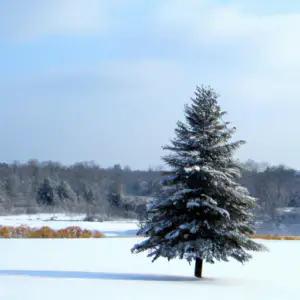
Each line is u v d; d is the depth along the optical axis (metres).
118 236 80.25
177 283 26.23
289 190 166.38
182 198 29.27
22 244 56.69
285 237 79.31
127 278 29.25
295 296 22.88
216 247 29.12
